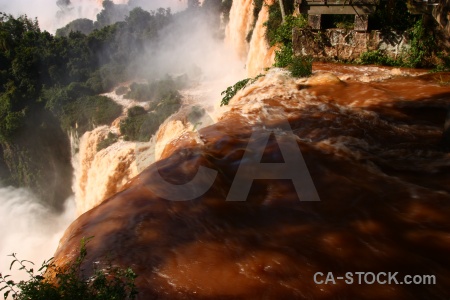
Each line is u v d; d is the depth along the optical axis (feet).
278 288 16.97
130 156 98.07
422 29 49.52
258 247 19.35
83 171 132.16
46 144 150.51
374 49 52.65
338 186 24.89
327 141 30.96
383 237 20.35
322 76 44.86
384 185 25.04
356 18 52.26
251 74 92.27
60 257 18.26
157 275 17.10
